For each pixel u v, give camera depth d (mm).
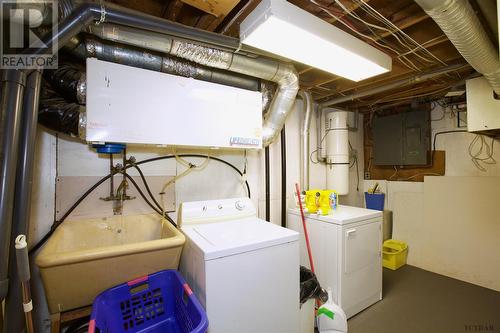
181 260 1615
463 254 2809
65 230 1503
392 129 3350
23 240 938
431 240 3076
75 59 1450
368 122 3789
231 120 1811
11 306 1029
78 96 1356
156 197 1868
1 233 966
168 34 1265
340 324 1821
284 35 1342
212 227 1702
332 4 1439
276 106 2043
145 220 1780
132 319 1306
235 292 1311
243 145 1864
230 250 1298
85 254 1109
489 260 2627
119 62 1459
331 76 2312
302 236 2383
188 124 1631
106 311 1196
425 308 2266
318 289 1823
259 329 1391
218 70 1797
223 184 2217
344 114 2955
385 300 2414
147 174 1838
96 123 1344
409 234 3293
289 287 1515
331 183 2961
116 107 1399
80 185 1611
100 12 1086
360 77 1950
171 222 1877
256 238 1450
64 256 1066
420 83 2605
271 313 1438
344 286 2068
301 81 2469
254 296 1375
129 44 1386
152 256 1323
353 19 1577
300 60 1652
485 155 2797
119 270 1256
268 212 2387
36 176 1479
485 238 2664
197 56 1491
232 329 1298
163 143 1543
